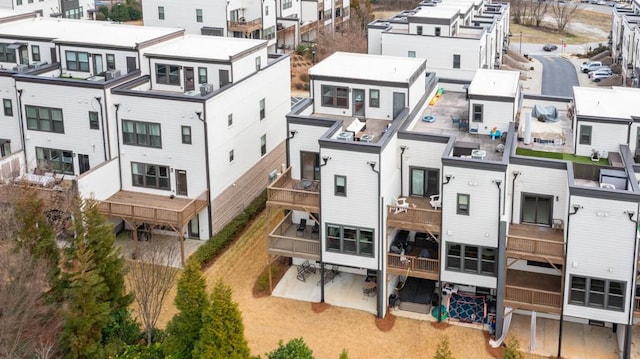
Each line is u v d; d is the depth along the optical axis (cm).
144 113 4534
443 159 3559
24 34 5375
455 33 6931
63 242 4238
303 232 4169
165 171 4622
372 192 3678
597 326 3712
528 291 3506
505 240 3491
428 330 3712
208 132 4466
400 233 4112
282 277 4200
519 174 3709
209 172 4525
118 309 3553
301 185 4097
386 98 4288
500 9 9325
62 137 4734
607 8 14925
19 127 4903
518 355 2533
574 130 4006
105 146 4638
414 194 4075
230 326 2914
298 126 4122
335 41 8962
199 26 7950
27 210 3478
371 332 3712
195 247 4541
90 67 5084
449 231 3662
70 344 3206
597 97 4188
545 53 10838
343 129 4053
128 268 3662
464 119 4353
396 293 3959
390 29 6956
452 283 3900
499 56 8462
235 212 4928
